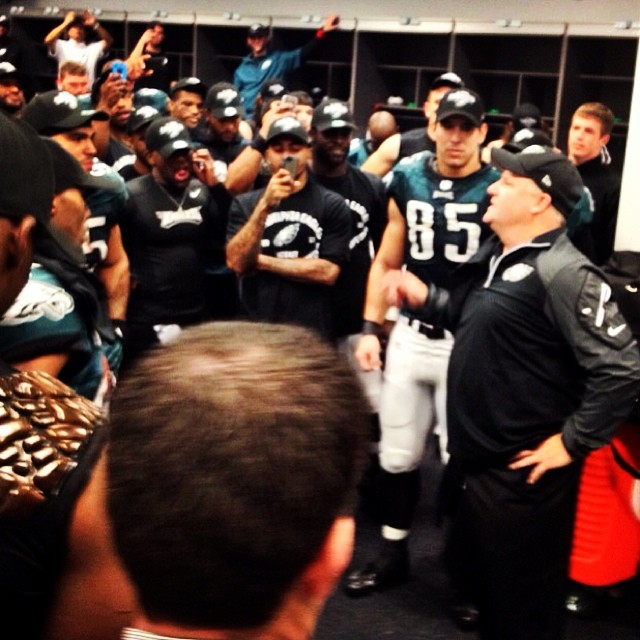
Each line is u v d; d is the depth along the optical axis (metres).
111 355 1.87
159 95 4.94
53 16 10.58
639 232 3.28
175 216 3.47
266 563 0.54
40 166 0.95
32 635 0.82
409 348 3.01
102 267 3.04
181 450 0.54
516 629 2.37
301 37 9.55
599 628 2.97
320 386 0.57
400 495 3.08
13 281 0.94
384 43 9.15
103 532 0.79
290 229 3.32
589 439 2.21
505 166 2.33
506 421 2.29
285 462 0.54
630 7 7.48
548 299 2.23
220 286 3.88
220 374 0.57
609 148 8.00
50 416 0.84
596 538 2.99
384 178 4.06
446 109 2.92
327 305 3.41
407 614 2.97
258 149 3.89
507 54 8.86
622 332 2.21
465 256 2.95
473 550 2.42
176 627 0.56
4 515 0.78
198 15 9.63
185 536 0.53
